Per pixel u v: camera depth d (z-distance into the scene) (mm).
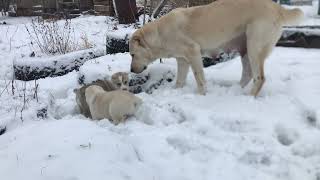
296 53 2295
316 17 2580
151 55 1927
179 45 1821
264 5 1717
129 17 3785
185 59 1881
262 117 1507
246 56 1841
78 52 2523
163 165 1251
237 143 1359
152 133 1433
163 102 1728
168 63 2166
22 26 4273
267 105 1619
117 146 1341
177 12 1834
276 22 1724
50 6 6105
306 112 1538
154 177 1199
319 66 2006
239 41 1814
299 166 1249
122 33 2488
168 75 2029
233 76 2027
